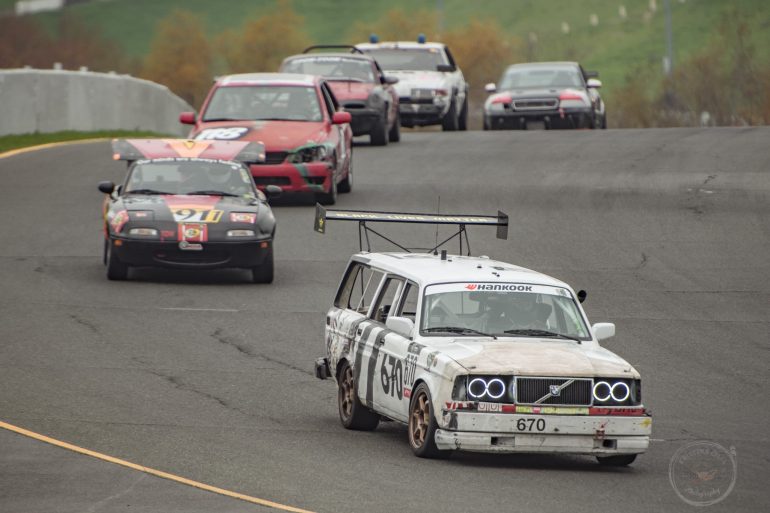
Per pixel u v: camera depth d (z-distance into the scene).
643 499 35.31
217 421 44.47
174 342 57.72
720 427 46.28
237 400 48.19
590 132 133.50
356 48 131.12
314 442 41.88
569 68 143.50
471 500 34.31
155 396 48.03
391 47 141.12
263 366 54.16
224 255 69.81
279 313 64.31
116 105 141.88
